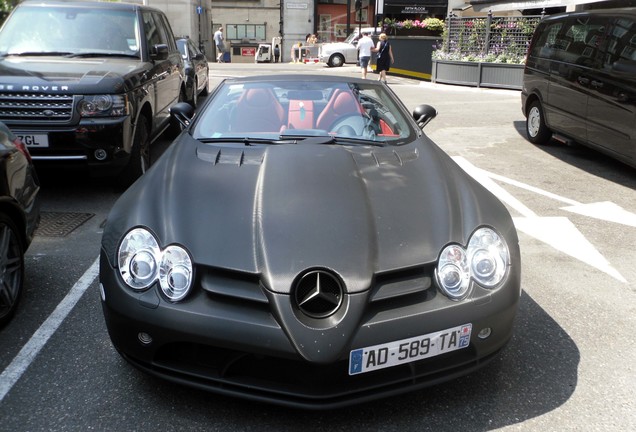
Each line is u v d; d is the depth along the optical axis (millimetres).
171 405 2713
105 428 2555
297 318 2371
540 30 9234
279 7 45875
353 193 2906
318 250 2523
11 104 5250
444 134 10031
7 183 3471
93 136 5375
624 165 7949
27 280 4047
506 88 16641
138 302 2531
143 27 7004
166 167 3307
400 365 2527
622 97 6707
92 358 3098
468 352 2645
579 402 2791
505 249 2760
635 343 3361
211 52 41750
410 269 2549
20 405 2703
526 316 3670
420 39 20062
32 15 6723
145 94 6211
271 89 4195
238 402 2738
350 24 42219
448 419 2650
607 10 7516
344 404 2461
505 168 7727
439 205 2902
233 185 2990
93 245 4707
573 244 4988
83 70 5738
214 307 2457
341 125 3844
